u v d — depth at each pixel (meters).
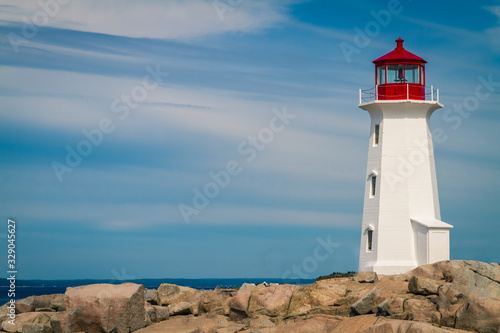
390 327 30.56
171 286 44.81
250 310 38.69
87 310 35.41
